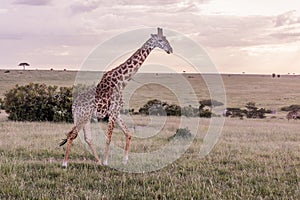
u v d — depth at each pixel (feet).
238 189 24.38
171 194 23.17
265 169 29.63
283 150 37.81
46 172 27.17
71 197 22.08
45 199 21.61
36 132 45.57
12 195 22.47
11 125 53.42
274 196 23.38
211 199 22.49
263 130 55.26
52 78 212.43
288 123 76.23
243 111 110.11
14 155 32.76
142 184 25.84
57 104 63.77
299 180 26.86
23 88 66.49
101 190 24.04
